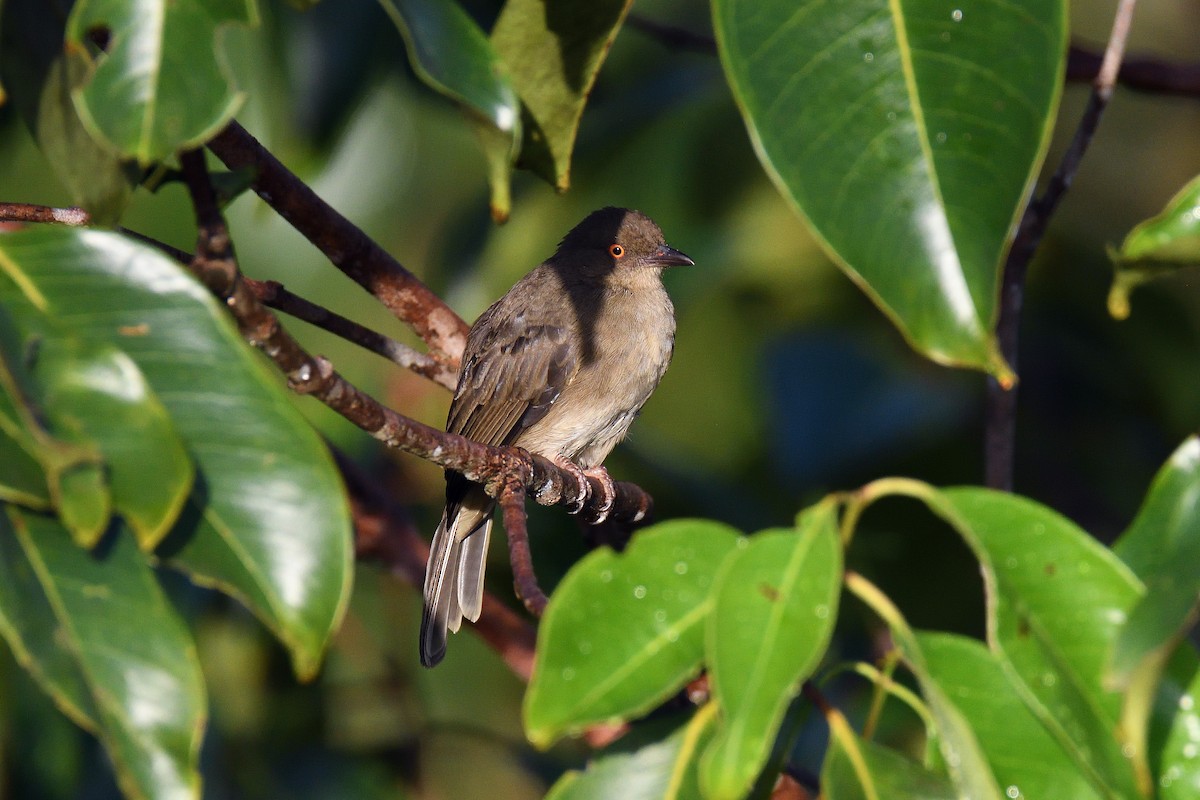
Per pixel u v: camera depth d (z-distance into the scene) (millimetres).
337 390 6895
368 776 12156
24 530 5684
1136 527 6102
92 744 10938
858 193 5586
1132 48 18469
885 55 5645
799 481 13203
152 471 5301
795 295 15117
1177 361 13820
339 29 10664
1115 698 5801
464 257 13570
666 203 14766
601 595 6055
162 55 5293
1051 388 14344
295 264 13016
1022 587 5934
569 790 6582
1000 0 5625
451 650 15039
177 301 5668
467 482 11398
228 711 11891
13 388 5125
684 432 16047
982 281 5473
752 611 5723
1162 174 16844
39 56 6254
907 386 13625
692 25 15062
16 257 5617
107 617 5656
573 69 7508
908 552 12266
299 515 5645
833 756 6305
